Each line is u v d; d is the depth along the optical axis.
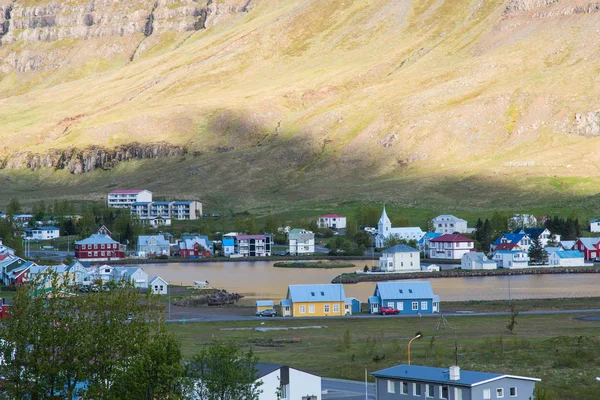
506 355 189.50
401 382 135.12
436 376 133.75
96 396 115.00
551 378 166.12
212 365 123.62
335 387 157.75
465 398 128.12
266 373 135.50
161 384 116.19
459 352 193.12
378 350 195.88
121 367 118.31
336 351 196.88
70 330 120.38
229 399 122.31
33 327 119.56
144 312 130.75
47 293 126.38
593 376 167.50
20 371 119.00
